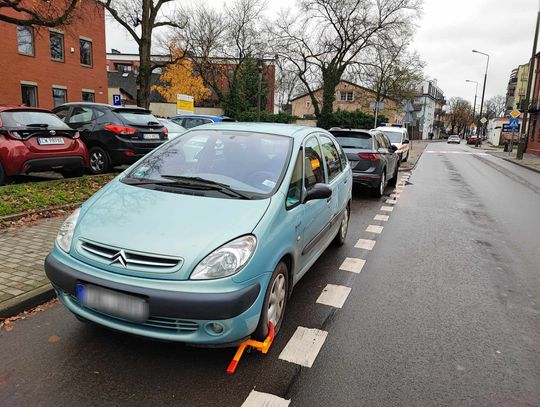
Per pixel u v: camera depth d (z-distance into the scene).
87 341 3.34
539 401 2.85
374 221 8.14
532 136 38.28
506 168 22.20
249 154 4.07
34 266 4.52
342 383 2.96
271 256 3.13
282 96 70.69
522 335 3.76
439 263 5.69
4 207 6.31
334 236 5.54
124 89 50.69
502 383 3.04
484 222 8.37
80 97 30.22
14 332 3.44
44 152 7.85
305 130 4.75
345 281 4.89
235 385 2.87
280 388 2.87
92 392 2.75
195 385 2.85
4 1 11.70
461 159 28.17
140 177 3.91
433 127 112.12
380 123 47.91
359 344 3.49
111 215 3.21
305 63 39.09
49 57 27.47
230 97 44.69
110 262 2.86
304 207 3.89
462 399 2.84
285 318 3.90
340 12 36.28
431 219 8.48
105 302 2.83
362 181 10.60
